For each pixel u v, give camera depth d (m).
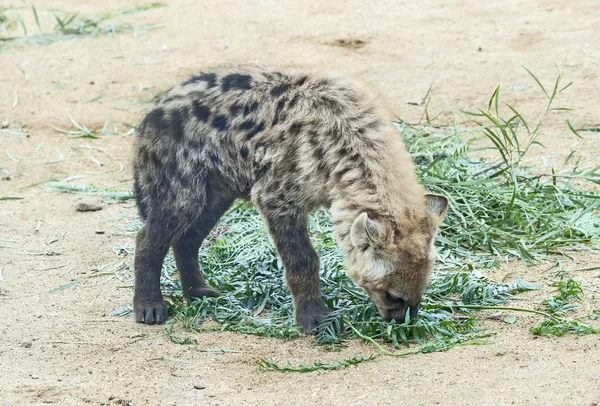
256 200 8.19
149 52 16.30
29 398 6.85
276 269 9.23
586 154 11.80
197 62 15.66
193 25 17.48
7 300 8.82
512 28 16.06
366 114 7.98
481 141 12.40
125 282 9.25
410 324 7.71
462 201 10.39
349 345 7.72
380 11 17.36
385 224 7.43
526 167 10.91
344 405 6.53
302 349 7.69
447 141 11.85
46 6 19.48
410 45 15.70
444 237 9.84
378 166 7.69
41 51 16.53
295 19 17.28
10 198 11.49
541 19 16.34
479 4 17.36
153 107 8.63
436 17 16.86
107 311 8.59
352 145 7.80
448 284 8.65
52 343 7.88
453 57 15.11
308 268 8.05
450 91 13.97
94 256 9.90
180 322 8.30
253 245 9.74
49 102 14.47
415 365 7.17
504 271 9.15
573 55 14.73
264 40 16.34
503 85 14.00
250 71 8.50
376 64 15.05
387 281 7.50
